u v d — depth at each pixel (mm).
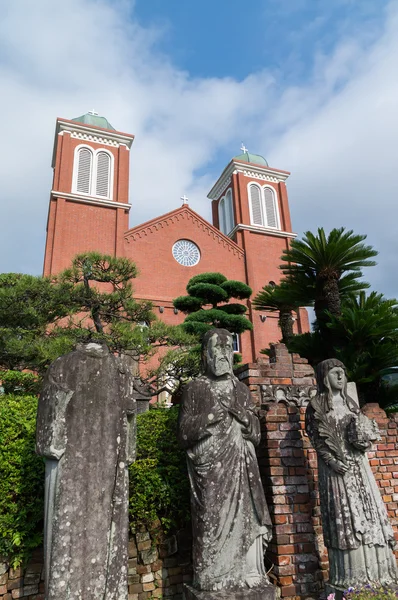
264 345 26516
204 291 16078
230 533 3602
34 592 3836
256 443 4035
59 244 24234
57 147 27078
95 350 3559
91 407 3318
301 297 12250
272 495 4480
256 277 29031
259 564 3691
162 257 27047
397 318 9914
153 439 4707
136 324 11375
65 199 25453
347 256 11188
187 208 28969
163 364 8797
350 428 4168
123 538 3225
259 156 35438
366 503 3988
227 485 3695
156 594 4230
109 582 3061
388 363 10211
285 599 4141
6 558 3809
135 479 4441
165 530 4457
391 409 10312
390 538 3980
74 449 3168
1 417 4047
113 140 28672
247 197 31797
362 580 3781
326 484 4113
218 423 3861
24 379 7836
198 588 3545
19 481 3896
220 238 29328
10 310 10734
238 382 4215
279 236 31266
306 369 5402
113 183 27359
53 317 11688
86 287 11156
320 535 4570
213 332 4309
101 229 25812
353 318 10086
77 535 3008
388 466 5477
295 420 4836
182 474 4617
